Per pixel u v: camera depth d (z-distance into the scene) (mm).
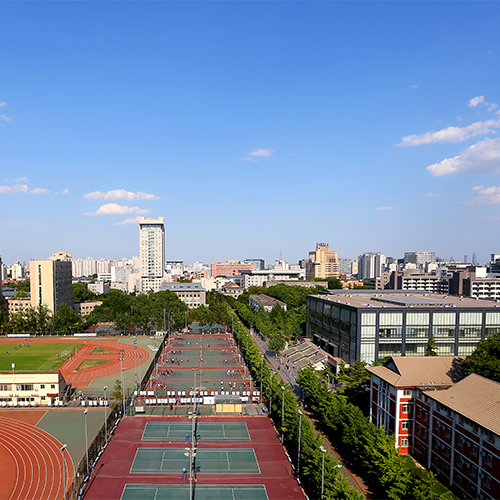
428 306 128500
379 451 61188
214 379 130125
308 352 149250
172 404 102938
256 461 73812
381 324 122625
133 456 74875
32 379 102938
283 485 65750
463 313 126188
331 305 148250
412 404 73000
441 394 65562
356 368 100312
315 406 88500
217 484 65625
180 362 152750
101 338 192250
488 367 72938
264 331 186750
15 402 101938
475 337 126750
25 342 181500
